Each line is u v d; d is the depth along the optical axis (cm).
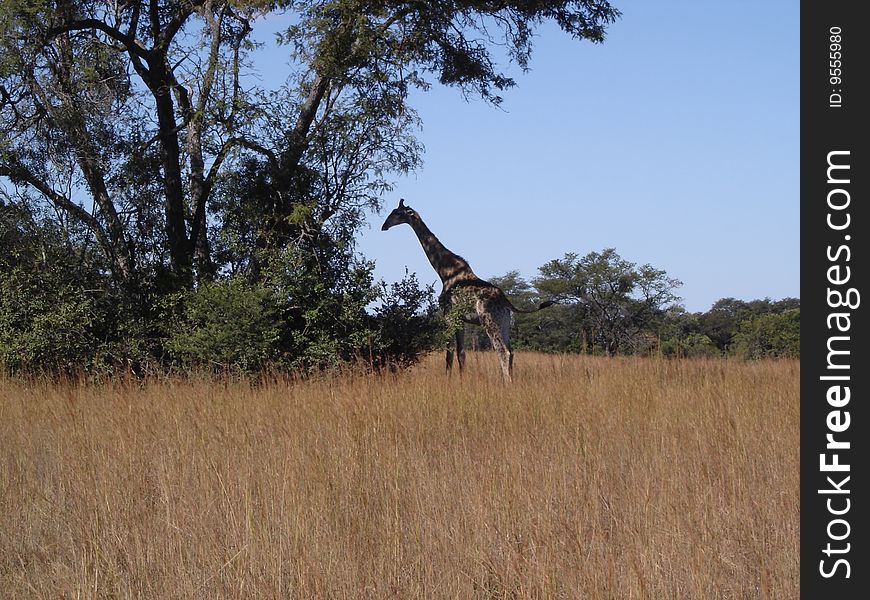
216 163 2381
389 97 2347
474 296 2277
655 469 995
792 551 770
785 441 1138
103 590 704
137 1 2480
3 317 2220
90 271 2359
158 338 2291
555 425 1268
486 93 2595
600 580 699
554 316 4841
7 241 2345
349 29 2277
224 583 720
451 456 1075
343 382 1750
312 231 2297
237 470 992
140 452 1125
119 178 2411
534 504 866
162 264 2462
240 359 2122
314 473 966
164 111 2461
